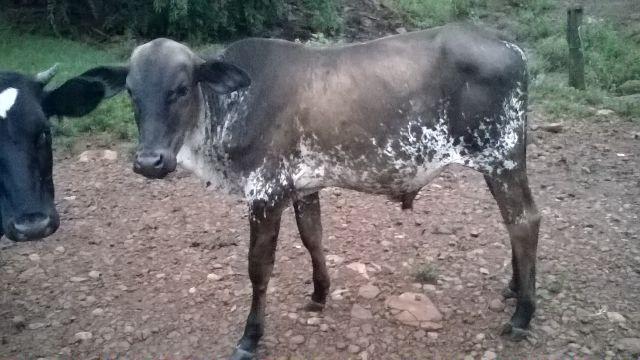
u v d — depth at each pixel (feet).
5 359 12.10
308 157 11.18
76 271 15.29
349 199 18.86
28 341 12.66
